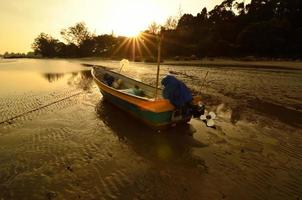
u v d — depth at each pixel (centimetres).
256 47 4769
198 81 1797
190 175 525
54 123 847
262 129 795
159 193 459
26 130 775
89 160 584
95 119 902
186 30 6325
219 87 1534
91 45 8831
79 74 2442
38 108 1030
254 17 5775
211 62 4138
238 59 4478
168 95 741
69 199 438
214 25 6309
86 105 1105
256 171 541
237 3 6950
